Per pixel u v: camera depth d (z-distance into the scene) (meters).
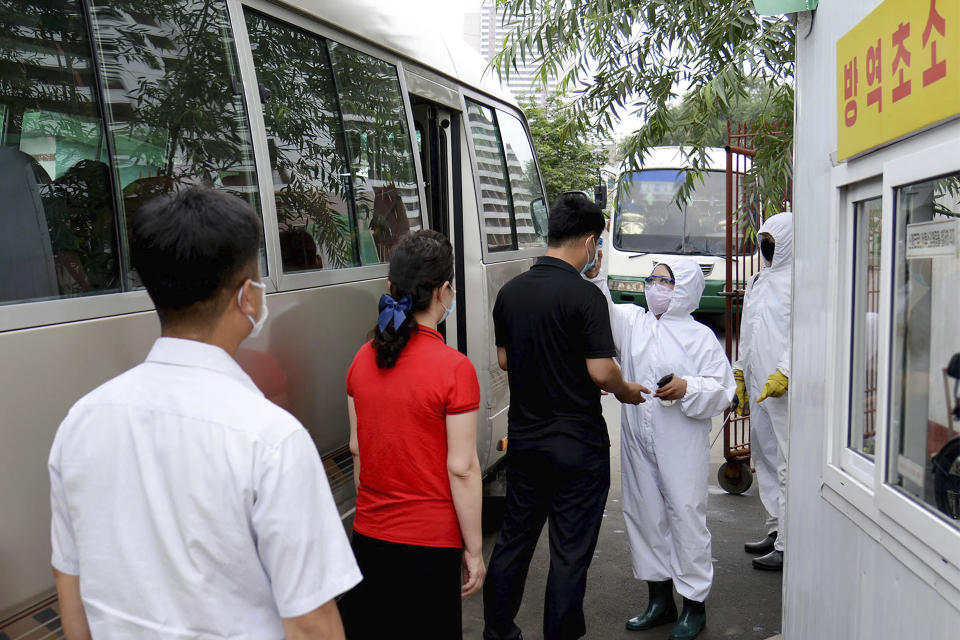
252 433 1.34
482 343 5.07
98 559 1.38
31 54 2.15
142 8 2.52
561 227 3.35
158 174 2.54
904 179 1.94
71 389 2.11
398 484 2.61
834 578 2.52
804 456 2.81
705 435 3.80
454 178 5.11
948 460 1.85
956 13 1.65
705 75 5.19
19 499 1.94
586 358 3.24
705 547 3.79
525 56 5.25
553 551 3.37
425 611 2.65
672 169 14.05
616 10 4.93
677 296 3.81
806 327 2.78
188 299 1.39
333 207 3.52
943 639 1.81
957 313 1.82
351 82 3.80
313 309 3.24
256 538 1.37
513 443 3.40
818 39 2.64
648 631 3.97
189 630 1.35
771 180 5.91
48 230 2.14
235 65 2.93
